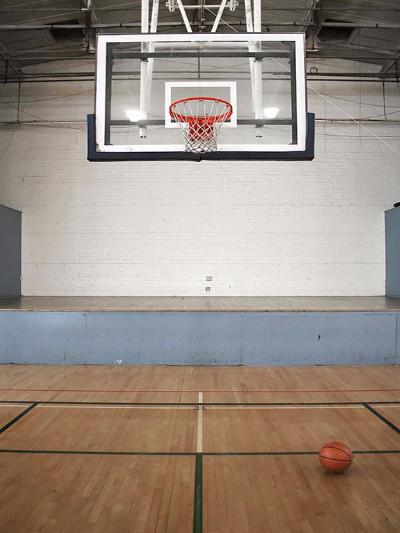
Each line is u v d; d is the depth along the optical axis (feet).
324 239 25.71
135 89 23.81
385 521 5.98
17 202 25.70
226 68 24.31
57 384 13.71
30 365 16.51
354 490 6.86
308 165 25.85
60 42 23.38
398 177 25.94
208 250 25.57
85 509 6.26
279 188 25.73
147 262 25.50
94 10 20.18
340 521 5.98
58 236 25.57
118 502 6.47
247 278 25.57
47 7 20.65
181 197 25.61
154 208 25.61
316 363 16.58
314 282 25.59
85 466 7.72
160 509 6.28
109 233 25.57
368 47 23.73
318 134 25.99
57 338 16.69
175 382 14.05
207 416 10.65
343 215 25.79
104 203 25.62
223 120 11.80
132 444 8.79
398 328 16.63
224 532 5.72
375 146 25.99
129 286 25.46
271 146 11.43
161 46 11.94
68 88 25.99
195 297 24.48
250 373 15.30
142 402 11.84
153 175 25.64
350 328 16.61
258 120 11.72
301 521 5.98
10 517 6.04
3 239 23.38
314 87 26.00
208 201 25.63
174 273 25.49
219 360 16.56
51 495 6.67
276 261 25.61
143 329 16.62
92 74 25.03
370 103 26.05
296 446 8.68
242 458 8.11
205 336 16.58
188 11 22.00
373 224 25.82
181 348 16.60
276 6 21.35
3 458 8.05
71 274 25.46
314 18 21.74
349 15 21.48
